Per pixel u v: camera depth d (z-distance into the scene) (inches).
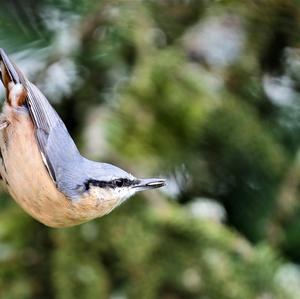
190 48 119.2
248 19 119.2
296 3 118.7
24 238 118.6
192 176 119.3
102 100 119.4
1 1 118.4
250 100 119.8
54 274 117.7
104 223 117.9
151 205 117.9
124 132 118.4
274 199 119.3
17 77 114.3
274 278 117.2
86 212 115.0
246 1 119.0
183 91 118.8
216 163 119.5
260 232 119.4
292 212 118.6
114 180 115.3
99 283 117.6
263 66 120.2
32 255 118.5
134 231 117.7
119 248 117.7
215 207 119.4
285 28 119.3
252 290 117.2
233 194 119.6
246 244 117.6
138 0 119.0
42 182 114.1
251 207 119.6
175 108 118.8
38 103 114.6
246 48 119.3
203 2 119.3
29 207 114.6
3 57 114.3
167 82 118.8
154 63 118.8
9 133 114.3
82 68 119.5
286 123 120.3
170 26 119.4
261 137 119.1
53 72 119.2
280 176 119.3
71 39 118.8
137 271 117.7
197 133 118.9
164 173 118.8
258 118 119.3
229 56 119.3
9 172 114.3
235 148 119.3
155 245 117.6
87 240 117.9
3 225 118.6
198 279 117.5
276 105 120.3
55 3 118.6
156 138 118.6
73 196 114.5
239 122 119.0
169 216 117.6
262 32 119.3
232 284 117.2
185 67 119.0
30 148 114.1
